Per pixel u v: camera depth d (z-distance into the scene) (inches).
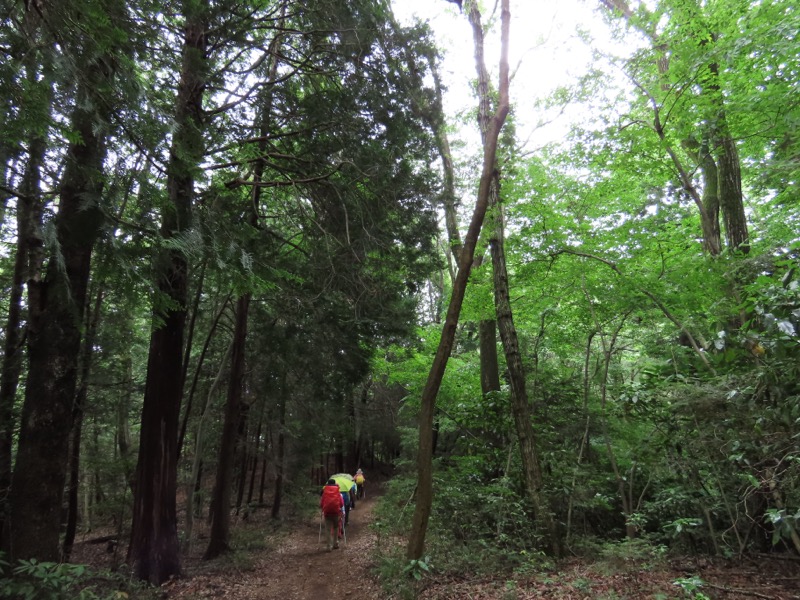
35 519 207.5
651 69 289.9
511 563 230.7
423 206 358.9
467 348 721.6
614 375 364.5
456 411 373.7
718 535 205.3
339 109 331.9
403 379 495.2
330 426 546.9
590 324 330.6
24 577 174.7
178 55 217.3
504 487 266.8
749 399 164.9
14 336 267.9
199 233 156.9
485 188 225.9
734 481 195.9
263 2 289.6
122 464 406.6
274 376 440.5
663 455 223.6
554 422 307.3
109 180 142.7
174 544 304.3
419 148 366.6
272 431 576.7
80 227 127.4
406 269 380.8
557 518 270.1
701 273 257.1
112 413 425.4
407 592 198.7
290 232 410.0
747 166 346.0
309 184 347.9
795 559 183.9
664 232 310.8
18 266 275.7
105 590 238.5
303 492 611.5
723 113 279.0
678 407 198.8
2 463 244.7
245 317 433.1
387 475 1015.0
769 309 152.1
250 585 290.5
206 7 217.3
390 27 341.1
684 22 269.1
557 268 318.0
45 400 214.8
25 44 117.5
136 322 461.1
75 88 124.9
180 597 263.4
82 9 121.6
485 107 312.8
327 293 360.8
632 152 305.0
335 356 398.9
